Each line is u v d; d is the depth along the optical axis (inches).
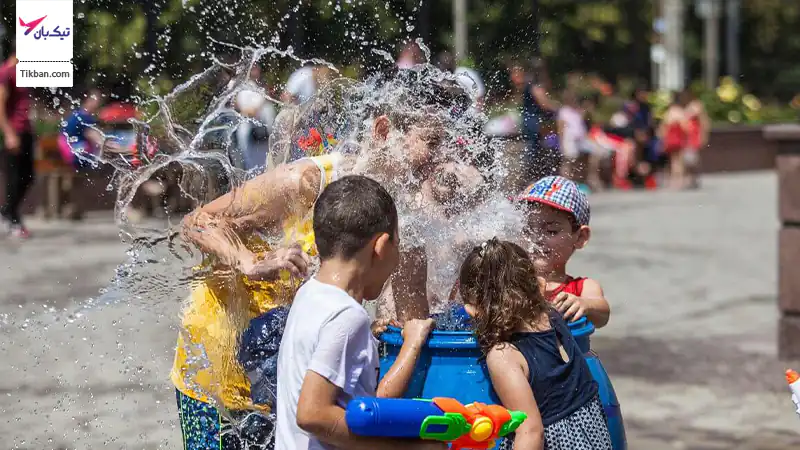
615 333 386.9
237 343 163.6
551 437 140.9
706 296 461.1
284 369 128.5
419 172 165.9
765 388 310.8
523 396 139.3
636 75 1523.1
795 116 1470.2
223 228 161.5
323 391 121.7
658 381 318.3
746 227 729.0
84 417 263.7
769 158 1376.7
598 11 1210.0
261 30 277.4
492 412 125.5
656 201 916.6
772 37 2057.1
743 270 537.3
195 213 163.5
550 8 700.0
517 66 288.4
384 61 260.4
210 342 164.6
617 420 157.9
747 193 1007.6
